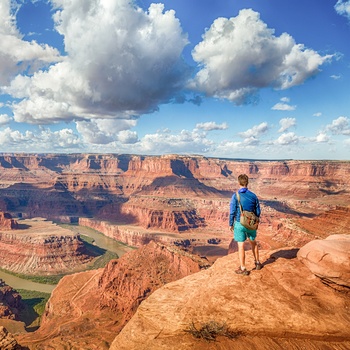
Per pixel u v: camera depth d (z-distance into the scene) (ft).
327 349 24.84
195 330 26.04
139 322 28.89
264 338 25.72
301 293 29.01
